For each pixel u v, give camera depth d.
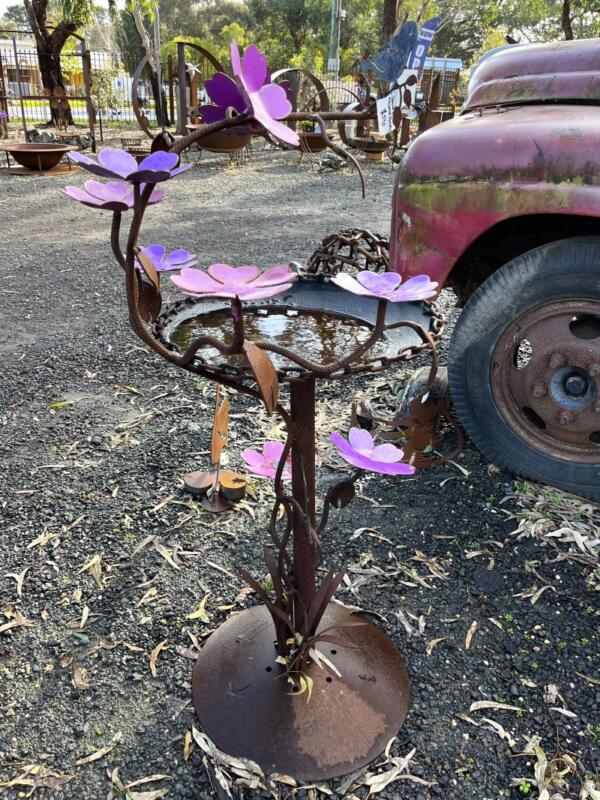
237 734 1.60
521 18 39.22
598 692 1.77
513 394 2.58
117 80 22.70
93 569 2.19
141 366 3.75
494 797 1.50
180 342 1.47
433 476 2.72
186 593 2.09
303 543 1.59
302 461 1.54
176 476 2.71
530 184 2.24
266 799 1.48
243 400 3.35
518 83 2.70
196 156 12.73
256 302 1.74
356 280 1.17
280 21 42.78
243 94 0.96
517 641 1.93
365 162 12.30
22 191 9.31
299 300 1.78
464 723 1.68
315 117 1.32
